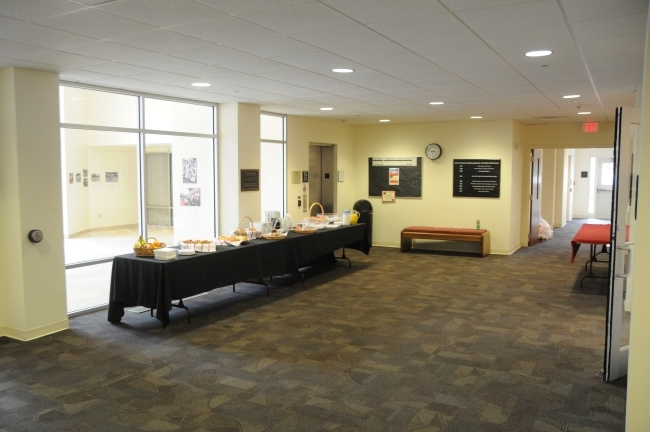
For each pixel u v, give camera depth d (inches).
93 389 152.7
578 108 321.1
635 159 154.6
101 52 172.1
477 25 142.2
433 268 340.5
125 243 259.6
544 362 173.2
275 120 358.3
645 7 125.8
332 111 344.5
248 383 156.8
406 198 428.8
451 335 201.6
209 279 222.8
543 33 149.9
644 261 114.4
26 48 165.5
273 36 153.8
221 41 159.3
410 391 150.7
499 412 137.5
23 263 197.2
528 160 430.3
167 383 156.9
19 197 195.0
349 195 441.7
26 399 146.2
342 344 191.6
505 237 395.9
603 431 127.2
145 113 263.6
